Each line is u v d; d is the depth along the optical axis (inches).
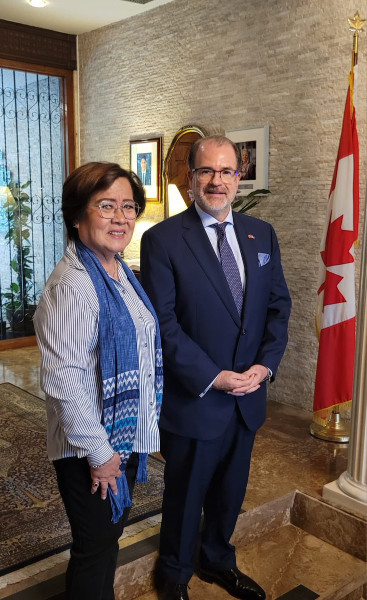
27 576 85.9
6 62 216.1
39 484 115.9
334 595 92.0
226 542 88.4
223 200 77.4
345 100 144.4
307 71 152.0
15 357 220.2
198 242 79.3
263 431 147.1
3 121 221.1
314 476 120.1
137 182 65.7
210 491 87.6
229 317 79.4
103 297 60.2
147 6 195.2
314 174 154.2
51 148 236.4
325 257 136.9
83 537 62.3
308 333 161.2
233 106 174.2
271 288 86.3
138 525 100.5
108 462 58.9
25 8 197.6
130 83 211.6
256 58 164.9
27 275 236.8
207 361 77.2
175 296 79.7
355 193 131.9
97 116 229.9
